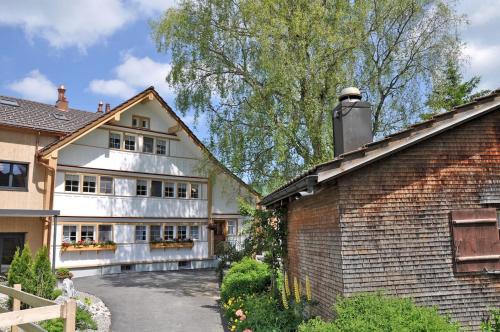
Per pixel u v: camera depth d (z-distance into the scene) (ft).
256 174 53.01
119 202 69.72
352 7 50.11
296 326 24.57
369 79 51.57
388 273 21.54
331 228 23.08
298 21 47.42
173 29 56.65
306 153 51.16
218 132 54.19
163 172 75.36
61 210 62.95
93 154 67.31
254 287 38.17
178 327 32.27
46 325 26.43
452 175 22.91
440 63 51.19
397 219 22.07
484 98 22.88
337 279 22.08
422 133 22.08
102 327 32.22
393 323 17.13
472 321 21.62
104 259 67.21
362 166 21.68
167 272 70.38
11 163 59.77
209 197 80.79
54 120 68.28
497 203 23.02
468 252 22.08
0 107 63.87
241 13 52.80
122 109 67.56
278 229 35.06
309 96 48.60
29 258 36.65
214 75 56.08
